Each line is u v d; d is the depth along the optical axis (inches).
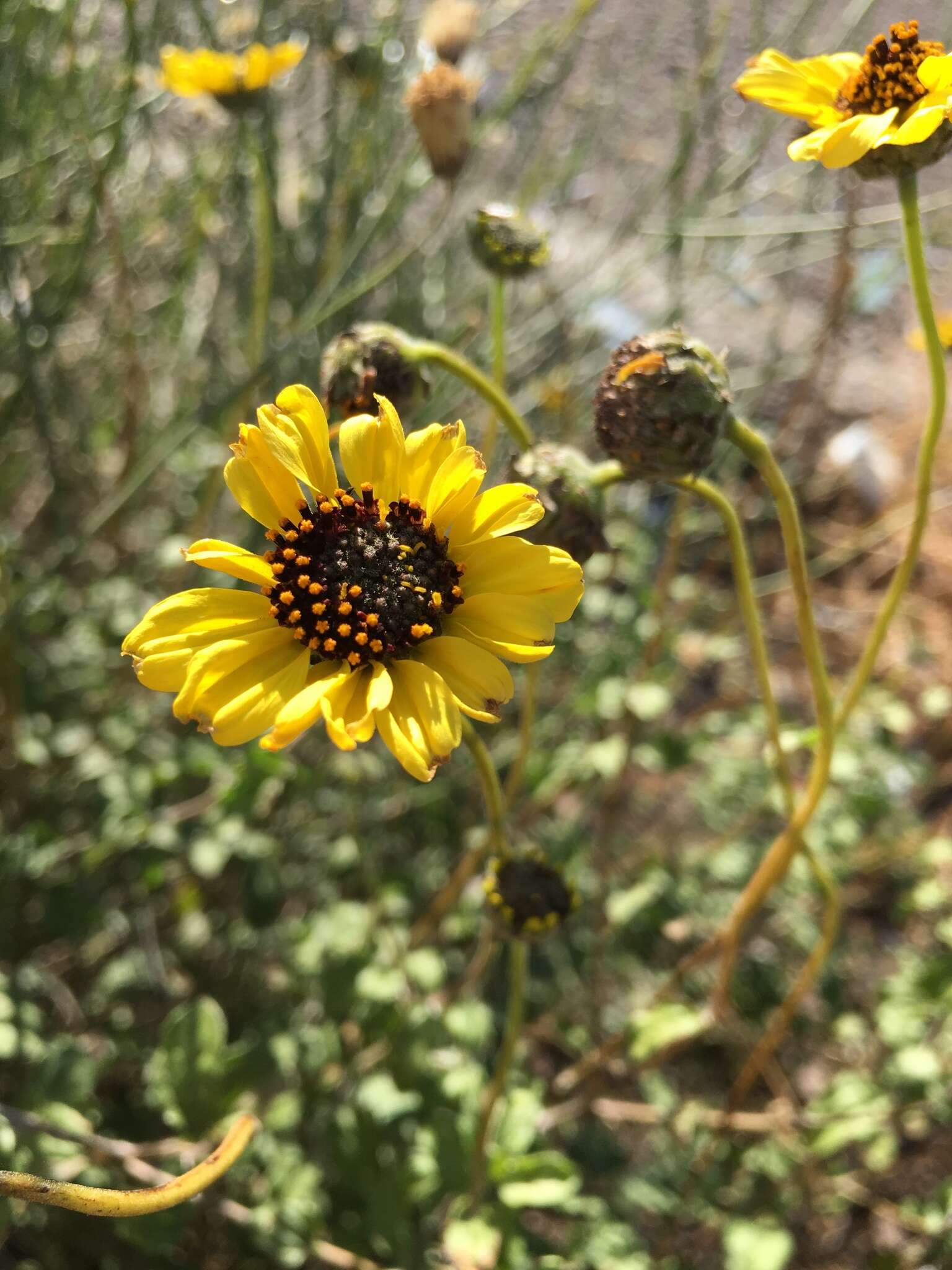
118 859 8.4
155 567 9.8
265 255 8.3
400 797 9.4
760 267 11.5
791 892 9.5
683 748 8.6
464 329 7.5
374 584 4.0
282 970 8.3
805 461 12.5
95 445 10.4
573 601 4.0
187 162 10.9
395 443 4.1
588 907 9.2
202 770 7.4
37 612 8.7
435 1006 7.0
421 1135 6.2
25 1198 3.3
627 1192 7.6
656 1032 6.2
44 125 9.0
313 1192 6.3
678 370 4.4
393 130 9.8
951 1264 7.2
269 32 9.5
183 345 10.5
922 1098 7.1
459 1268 5.5
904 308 15.7
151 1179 5.3
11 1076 7.4
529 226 5.9
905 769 9.8
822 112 5.1
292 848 9.0
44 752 7.8
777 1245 6.3
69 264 8.6
